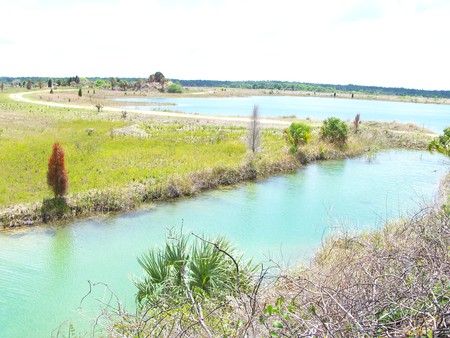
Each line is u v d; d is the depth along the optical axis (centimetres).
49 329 640
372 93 19025
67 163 1691
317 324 261
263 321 276
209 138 2505
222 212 1281
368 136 2898
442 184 1616
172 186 1438
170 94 11475
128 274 807
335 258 596
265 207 1348
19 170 1552
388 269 365
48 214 1141
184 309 372
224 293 474
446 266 306
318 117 5416
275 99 12700
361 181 1769
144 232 1083
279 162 1950
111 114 3997
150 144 2253
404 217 973
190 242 969
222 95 12612
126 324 417
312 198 1473
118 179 1496
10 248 958
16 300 727
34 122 3069
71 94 8669
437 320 254
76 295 750
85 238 1031
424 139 2872
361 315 269
